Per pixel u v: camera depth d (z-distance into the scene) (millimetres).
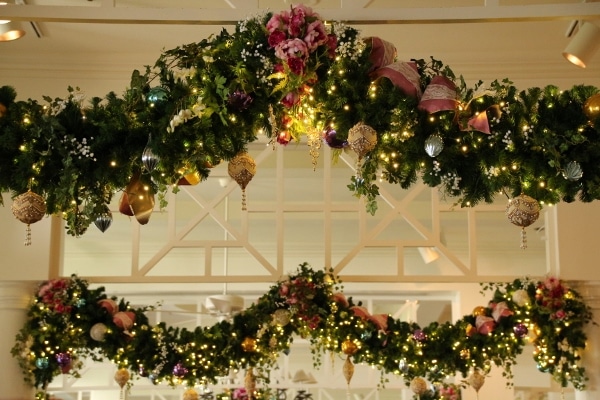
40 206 3207
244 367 5723
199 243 5754
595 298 5461
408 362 5578
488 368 5633
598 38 4484
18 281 5414
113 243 8953
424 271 8883
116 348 5570
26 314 5453
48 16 3521
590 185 3340
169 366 5609
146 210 3434
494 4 3541
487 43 5551
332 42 3244
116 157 3242
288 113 3451
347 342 5566
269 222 8602
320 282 5598
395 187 7969
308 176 7652
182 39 5465
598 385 5344
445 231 8578
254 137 3439
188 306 9258
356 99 3291
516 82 5723
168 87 3240
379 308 9547
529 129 3244
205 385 5730
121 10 3525
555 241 5613
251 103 3281
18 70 5668
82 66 5703
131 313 5648
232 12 3516
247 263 8977
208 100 3184
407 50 5656
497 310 5516
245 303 8711
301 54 3148
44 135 3174
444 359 5574
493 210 5773
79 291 5516
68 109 3232
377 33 5402
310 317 5477
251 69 3229
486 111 3195
